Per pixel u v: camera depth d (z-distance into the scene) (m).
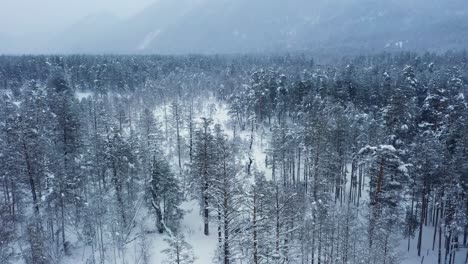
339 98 80.00
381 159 34.16
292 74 118.62
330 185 50.25
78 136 49.09
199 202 44.19
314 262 38.06
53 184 37.94
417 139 48.72
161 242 40.12
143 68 149.88
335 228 33.97
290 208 32.44
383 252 31.19
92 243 36.75
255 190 23.39
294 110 84.00
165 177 41.78
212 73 153.25
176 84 125.00
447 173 39.25
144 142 57.25
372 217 33.72
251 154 67.12
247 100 90.75
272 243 24.12
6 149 41.12
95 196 43.50
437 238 45.66
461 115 56.56
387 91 76.00
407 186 43.41
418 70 113.62
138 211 45.59
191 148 56.00
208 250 38.25
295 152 59.88
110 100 107.81
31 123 47.22
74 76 134.75
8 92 120.88
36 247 32.56
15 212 40.53
